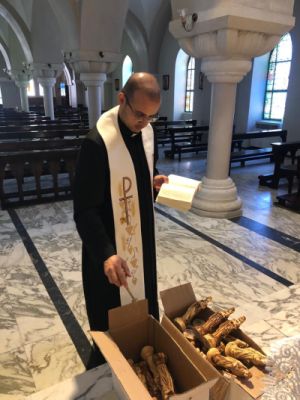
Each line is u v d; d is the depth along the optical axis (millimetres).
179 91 14461
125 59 17359
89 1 6520
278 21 4023
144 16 13461
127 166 1614
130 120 1463
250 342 1406
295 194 5312
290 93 9461
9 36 15438
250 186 6422
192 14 4090
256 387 1211
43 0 10336
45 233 4125
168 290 1557
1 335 2396
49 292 2930
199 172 7566
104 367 1855
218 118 4559
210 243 3914
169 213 4852
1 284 3043
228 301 2812
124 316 1444
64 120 11383
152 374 1356
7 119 11609
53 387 1735
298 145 6305
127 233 1707
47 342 2334
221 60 4238
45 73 11789
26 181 6656
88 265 1787
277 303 2635
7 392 1938
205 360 1231
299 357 1020
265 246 3859
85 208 1542
